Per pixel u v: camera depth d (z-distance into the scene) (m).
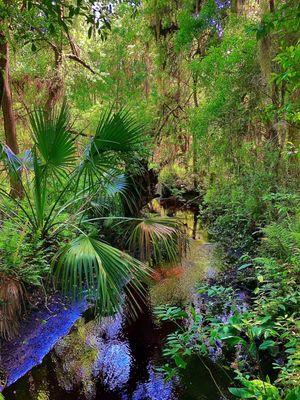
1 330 2.81
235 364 2.77
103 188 4.14
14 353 2.86
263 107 5.02
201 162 7.01
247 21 5.09
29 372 2.77
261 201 4.97
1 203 3.98
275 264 3.45
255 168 5.20
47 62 6.30
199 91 7.28
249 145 5.40
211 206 6.69
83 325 3.39
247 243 4.98
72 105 7.28
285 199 4.45
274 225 4.00
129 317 3.62
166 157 8.68
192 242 5.66
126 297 3.88
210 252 5.18
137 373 2.89
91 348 3.16
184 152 8.59
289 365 2.16
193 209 7.98
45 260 3.45
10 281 2.96
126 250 4.15
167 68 7.73
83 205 4.09
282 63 2.68
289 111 3.24
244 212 5.29
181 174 8.79
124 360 3.04
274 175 4.86
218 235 5.79
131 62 8.06
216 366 2.83
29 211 4.04
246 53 4.93
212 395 2.61
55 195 4.30
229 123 5.47
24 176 4.38
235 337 1.97
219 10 6.07
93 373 2.90
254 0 5.55
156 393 2.70
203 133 5.91
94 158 3.66
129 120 3.61
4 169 4.13
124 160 3.98
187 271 4.52
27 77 6.36
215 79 5.57
